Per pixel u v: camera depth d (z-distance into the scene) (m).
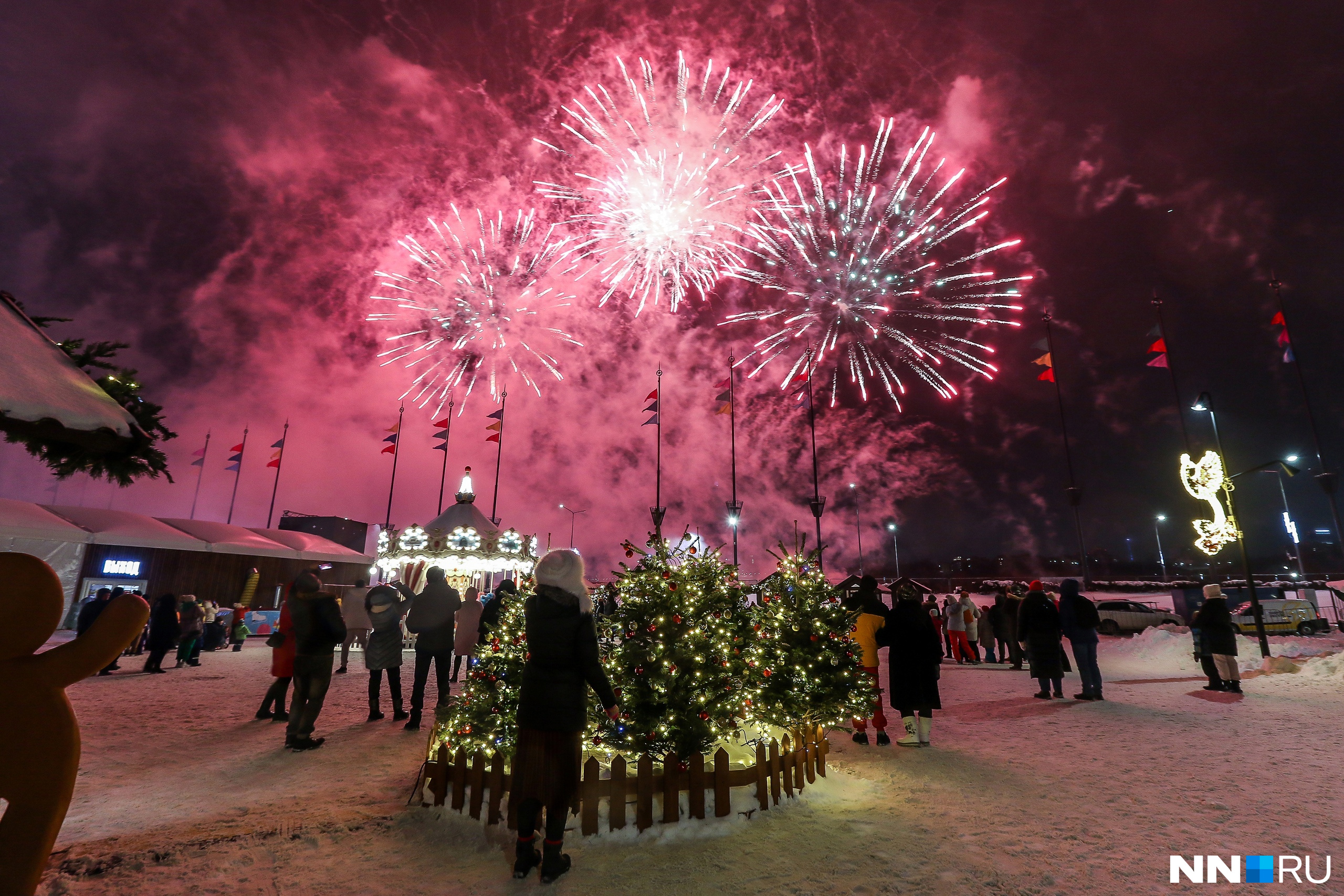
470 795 4.48
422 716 8.28
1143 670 13.80
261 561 27.88
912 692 6.86
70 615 22.12
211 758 6.23
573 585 3.84
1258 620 14.23
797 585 6.73
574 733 3.62
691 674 4.56
